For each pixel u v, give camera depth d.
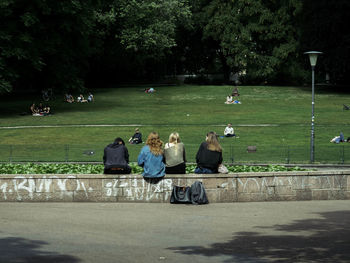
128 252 8.27
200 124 43.03
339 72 65.06
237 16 75.12
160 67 89.88
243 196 14.27
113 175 13.99
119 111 50.88
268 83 85.56
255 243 8.94
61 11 47.59
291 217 11.61
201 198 13.63
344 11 63.16
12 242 8.81
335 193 14.79
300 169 16.66
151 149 13.91
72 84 53.59
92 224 10.65
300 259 7.80
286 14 72.56
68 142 35.22
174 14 72.94
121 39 69.69
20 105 54.38
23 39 45.50
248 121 44.28
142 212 12.27
